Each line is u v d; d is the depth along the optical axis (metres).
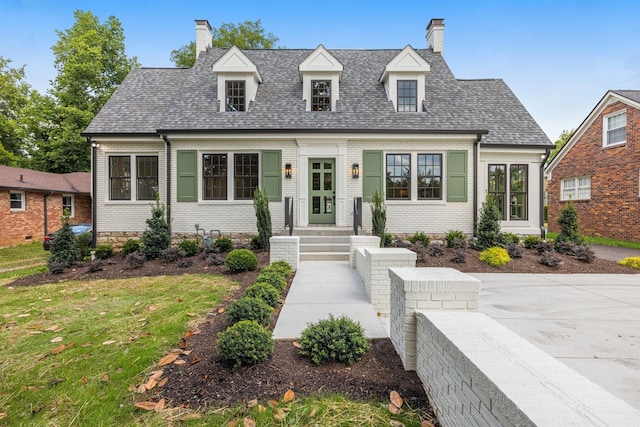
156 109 11.02
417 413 2.18
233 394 2.42
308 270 6.92
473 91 12.21
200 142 10.05
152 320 4.08
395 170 10.30
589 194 14.79
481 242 8.90
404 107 10.77
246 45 21.45
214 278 6.32
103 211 10.30
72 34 21.08
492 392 1.33
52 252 7.73
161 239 8.59
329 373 2.65
